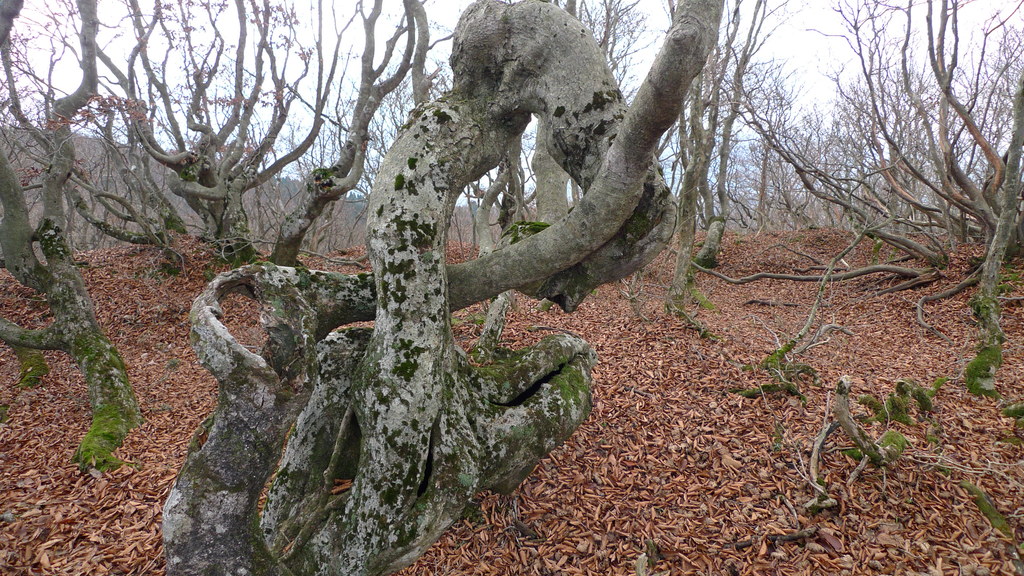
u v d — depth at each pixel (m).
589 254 3.06
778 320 9.30
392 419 2.79
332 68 10.84
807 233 15.08
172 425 6.19
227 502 2.19
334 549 2.85
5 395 7.12
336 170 8.20
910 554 3.45
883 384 5.88
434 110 3.11
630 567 3.55
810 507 3.86
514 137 3.42
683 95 2.06
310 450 3.33
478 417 3.19
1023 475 4.10
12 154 11.56
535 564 3.65
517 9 3.01
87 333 6.54
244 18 11.07
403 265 2.90
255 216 19.88
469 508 4.09
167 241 11.01
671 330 7.80
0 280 10.84
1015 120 6.04
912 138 12.35
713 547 3.66
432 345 2.92
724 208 16.69
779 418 5.14
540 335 7.96
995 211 9.15
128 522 4.37
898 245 10.40
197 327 2.16
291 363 2.35
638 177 2.54
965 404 5.31
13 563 3.95
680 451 4.77
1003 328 7.40
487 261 3.15
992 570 3.26
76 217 19.98
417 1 8.05
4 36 5.96
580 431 5.12
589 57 2.96
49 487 4.94
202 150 10.41
